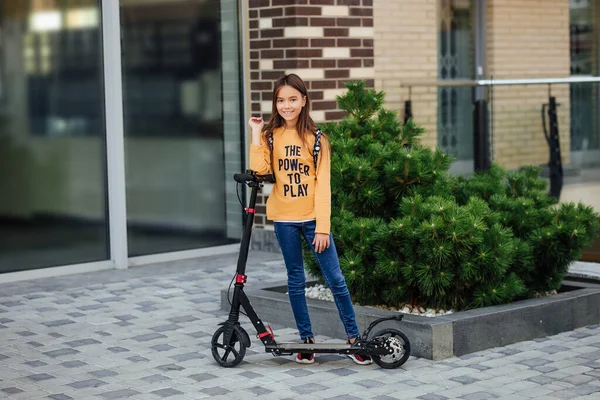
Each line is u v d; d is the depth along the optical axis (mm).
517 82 14078
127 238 11359
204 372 7238
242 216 12281
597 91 14891
